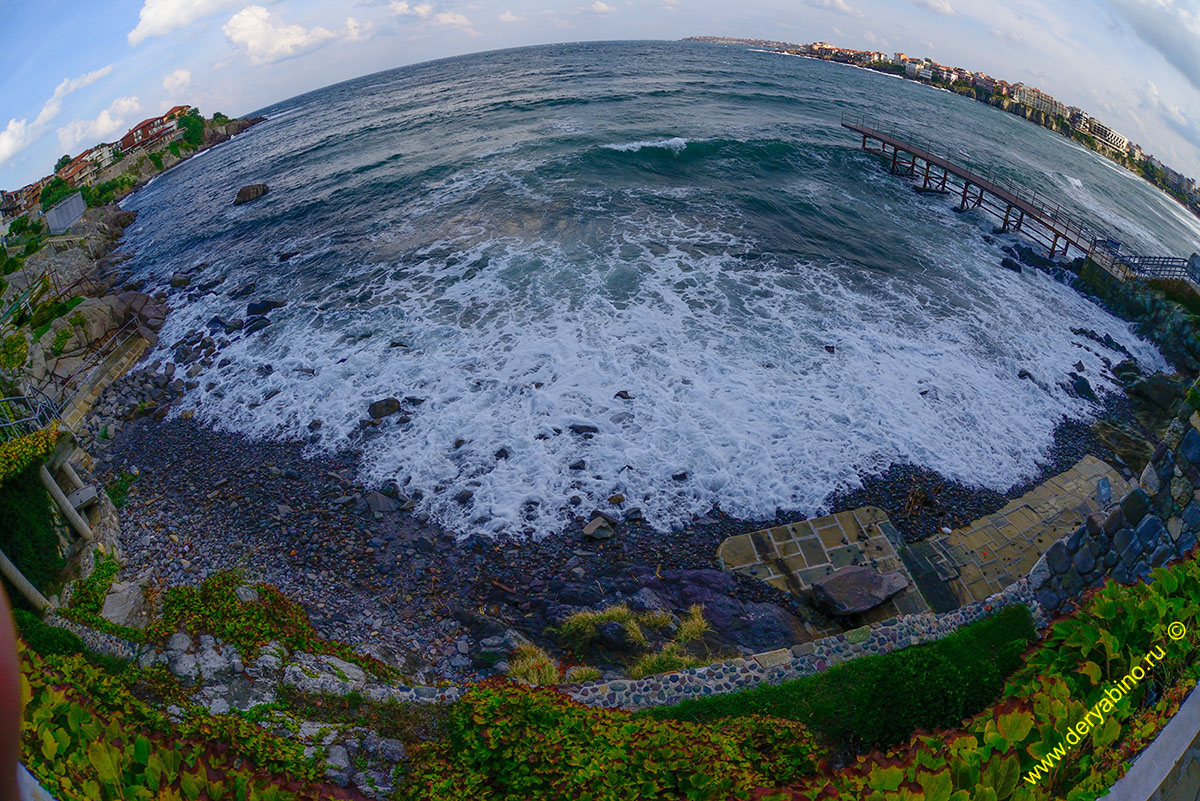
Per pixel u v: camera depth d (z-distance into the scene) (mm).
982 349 21234
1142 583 6805
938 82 105625
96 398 20312
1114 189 56812
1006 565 13641
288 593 12719
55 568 12406
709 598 12594
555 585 13195
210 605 10797
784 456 16125
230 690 9531
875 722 8984
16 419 15359
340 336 21641
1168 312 23766
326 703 9531
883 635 10539
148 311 25328
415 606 12797
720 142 38938
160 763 5031
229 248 31828
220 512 15188
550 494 15297
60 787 4941
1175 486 9008
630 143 38531
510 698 8883
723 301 22422
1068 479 16328
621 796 7266
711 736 8570
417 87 85188
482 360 19578
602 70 77625
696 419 17188
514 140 41781
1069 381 20438
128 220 43125
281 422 18156
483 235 27953
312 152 49812
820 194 34188
